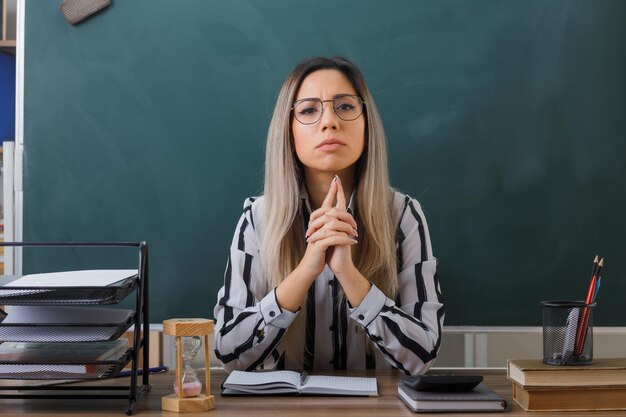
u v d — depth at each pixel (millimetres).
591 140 2102
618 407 1174
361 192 1688
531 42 2105
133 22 2131
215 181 2117
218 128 2119
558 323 1217
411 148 2109
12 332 1218
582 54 2105
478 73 2107
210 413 1175
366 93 1684
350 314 1560
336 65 1678
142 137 2125
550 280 2102
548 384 1166
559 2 2105
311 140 1616
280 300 1555
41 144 2139
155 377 1559
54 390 1402
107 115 2131
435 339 1603
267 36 2117
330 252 1543
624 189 2098
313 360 1779
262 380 1338
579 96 2102
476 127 2109
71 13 2125
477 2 2107
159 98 2123
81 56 2135
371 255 1685
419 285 1706
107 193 2129
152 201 2123
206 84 2119
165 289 2119
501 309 2102
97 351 1253
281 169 1676
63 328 1227
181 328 1200
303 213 1742
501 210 2104
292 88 1672
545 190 2102
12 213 2154
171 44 2123
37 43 2141
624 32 2100
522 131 2105
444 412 1164
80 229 2131
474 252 2104
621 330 2082
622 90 2100
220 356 1611
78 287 1189
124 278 1279
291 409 1199
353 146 1624
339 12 2113
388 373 1620
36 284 1213
